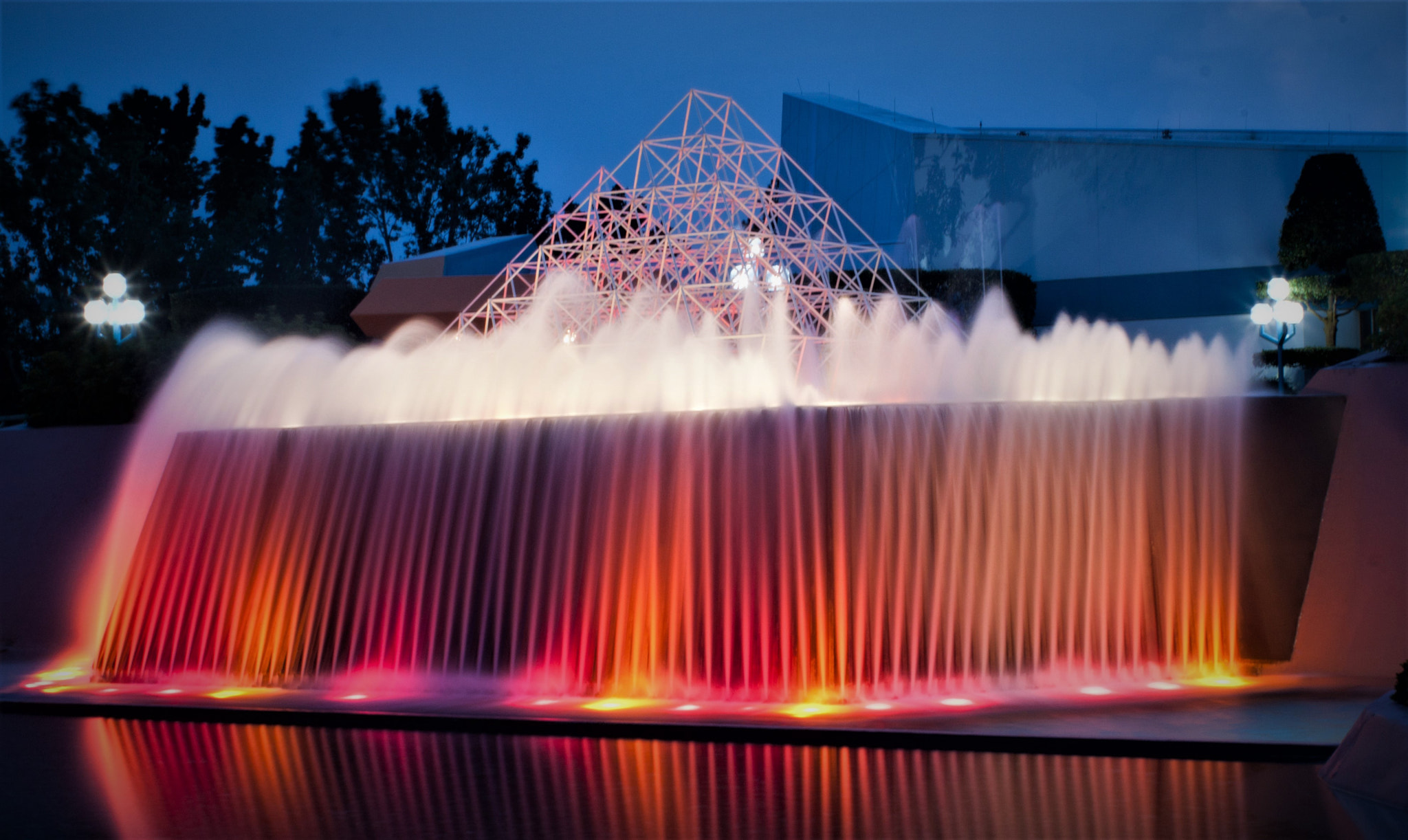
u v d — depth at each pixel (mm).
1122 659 17812
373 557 19984
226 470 21344
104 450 26734
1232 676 17828
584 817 11656
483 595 19219
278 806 12406
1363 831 10516
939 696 17219
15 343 60500
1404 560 17609
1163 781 12367
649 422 18703
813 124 51312
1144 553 17984
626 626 18312
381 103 82625
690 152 28078
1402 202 32656
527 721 15891
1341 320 32750
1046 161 36969
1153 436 18203
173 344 29062
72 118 66375
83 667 22984
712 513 18094
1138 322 35219
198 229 68938
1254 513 18078
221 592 20797
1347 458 18156
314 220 76250
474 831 11320
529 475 19359
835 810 11617
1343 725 14180
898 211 40531
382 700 18141
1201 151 34375
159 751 15203
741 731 14977
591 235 28750
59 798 12930
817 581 17453
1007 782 12484
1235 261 33844
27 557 26484
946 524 17750
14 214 63000
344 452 20656
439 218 83875
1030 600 17766
